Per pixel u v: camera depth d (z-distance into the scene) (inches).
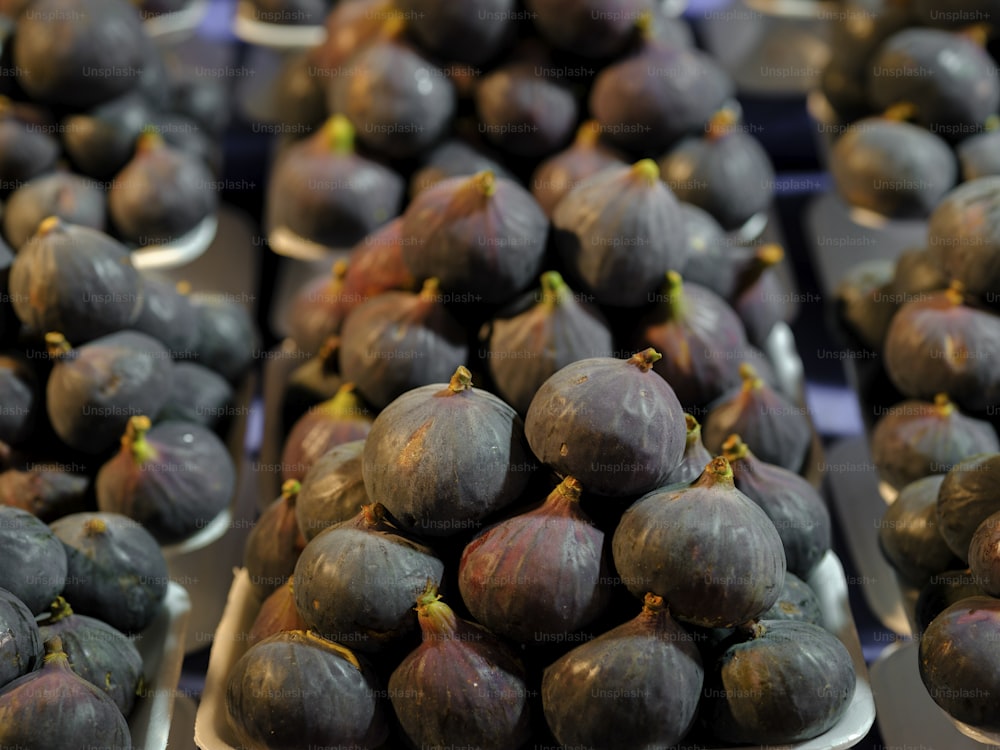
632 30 28.8
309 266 33.8
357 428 24.3
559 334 22.5
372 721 20.0
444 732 19.6
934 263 26.5
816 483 25.2
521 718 19.8
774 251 26.0
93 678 21.2
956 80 29.8
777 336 28.2
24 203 28.7
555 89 29.1
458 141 30.0
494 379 23.0
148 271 30.3
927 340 25.5
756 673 19.7
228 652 22.2
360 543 20.1
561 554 19.5
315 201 29.4
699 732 20.3
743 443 23.5
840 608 22.6
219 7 41.2
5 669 20.0
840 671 20.0
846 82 32.3
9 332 24.8
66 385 24.1
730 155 29.3
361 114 29.1
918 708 22.8
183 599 23.9
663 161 29.6
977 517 21.6
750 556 19.2
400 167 30.3
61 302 23.9
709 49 39.2
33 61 28.5
